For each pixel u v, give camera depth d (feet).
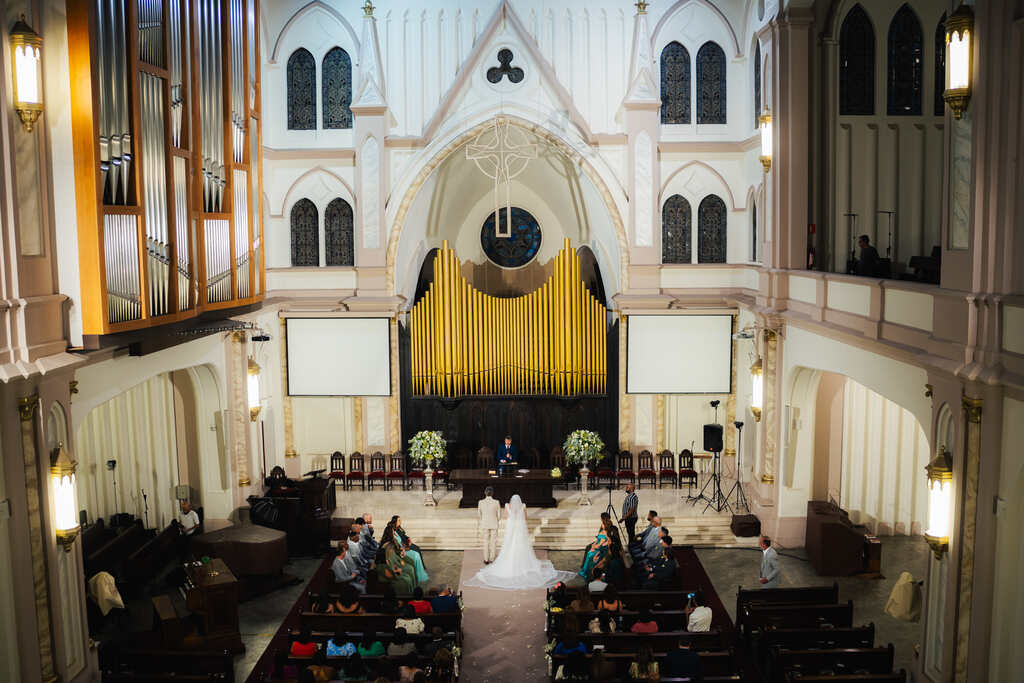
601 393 77.61
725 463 77.10
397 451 77.77
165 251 43.83
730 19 73.15
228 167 53.57
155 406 65.77
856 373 50.11
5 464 35.68
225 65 52.85
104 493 62.90
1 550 35.47
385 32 73.51
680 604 50.26
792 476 63.62
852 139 62.59
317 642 44.73
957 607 37.76
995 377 34.42
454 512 69.62
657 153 73.46
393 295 75.36
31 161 36.29
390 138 74.08
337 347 76.18
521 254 88.33
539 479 69.00
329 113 75.20
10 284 34.27
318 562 63.05
